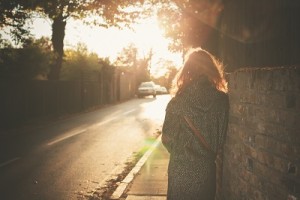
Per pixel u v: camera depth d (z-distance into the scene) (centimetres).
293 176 257
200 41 821
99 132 1548
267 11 418
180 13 1009
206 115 284
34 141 1312
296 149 253
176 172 288
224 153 458
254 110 338
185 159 286
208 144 284
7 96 1700
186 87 294
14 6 1648
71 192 704
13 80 1756
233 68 548
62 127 1723
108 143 1263
